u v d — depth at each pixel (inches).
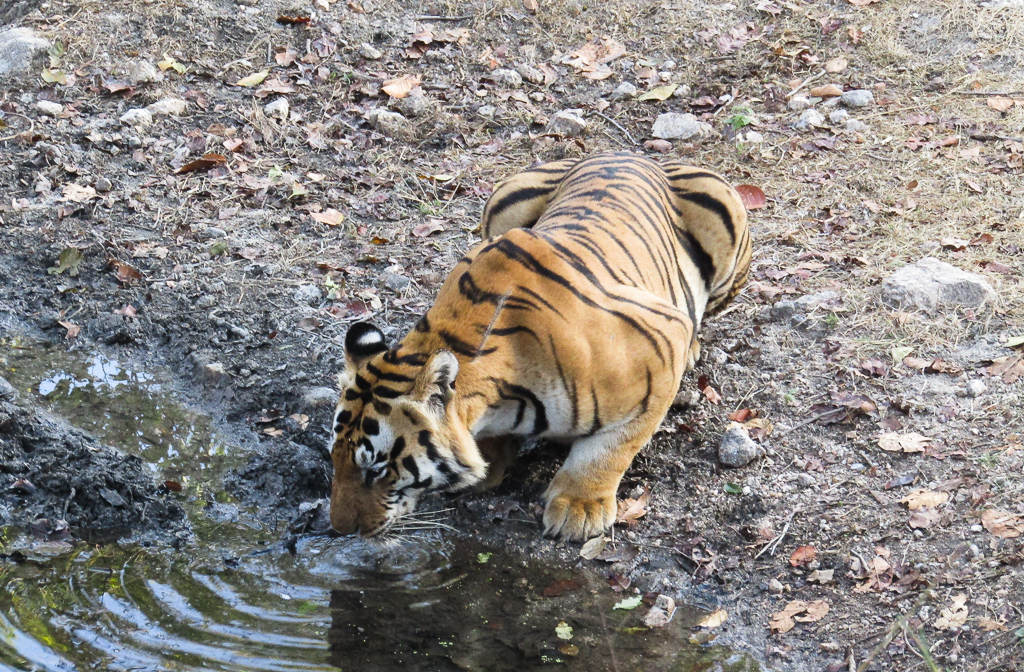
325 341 426.6
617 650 299.3
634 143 581.6
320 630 304.5
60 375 416.2
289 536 345.7
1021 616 292.5
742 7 692.7
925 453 353.7
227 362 419.5
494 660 294.7
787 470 356.5
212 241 489.1
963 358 399.2
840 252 473.4
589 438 334.0
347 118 590.9
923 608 300.7
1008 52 636.1
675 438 374.3
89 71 603.2
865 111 597.0
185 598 316.2
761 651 298.7
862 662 289.0
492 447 350.6
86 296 456.8
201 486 366.9
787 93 616.7
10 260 471.5
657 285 349.4
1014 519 322.3
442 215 516.1
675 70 641.6
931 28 663.1
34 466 361.4
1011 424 362.6
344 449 299.9
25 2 653.3
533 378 310.8
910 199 510.9
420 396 290.8
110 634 299.3
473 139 581.9
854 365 399.5
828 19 672.4
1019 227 482.3
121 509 350.9
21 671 283.4
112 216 503.2
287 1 672.4
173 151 551.5
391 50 650.8
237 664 288.5
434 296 453.4
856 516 334.3
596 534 338.0
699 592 320.5
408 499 310.3
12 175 523.2
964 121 578.6
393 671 289.0
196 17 645.9
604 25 680.4
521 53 656.4
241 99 596.4
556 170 401.1
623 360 313.6
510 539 342.6
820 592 313.4
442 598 319.3
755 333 423.8
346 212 515.8
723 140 578.6
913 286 430.6
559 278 310.0
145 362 426.9
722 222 380.8
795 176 541.3
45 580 321.4
